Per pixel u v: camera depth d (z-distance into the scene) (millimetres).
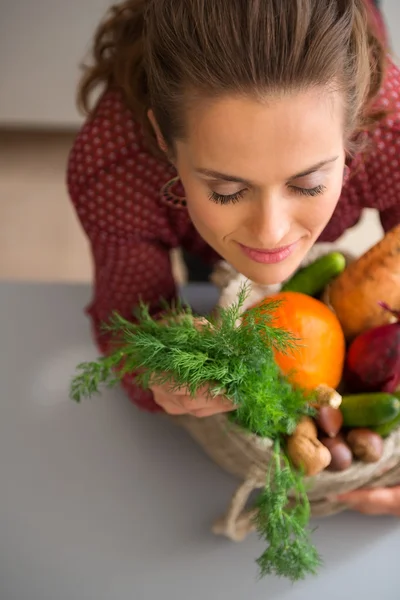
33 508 712
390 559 691
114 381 592
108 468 740
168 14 495
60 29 1674
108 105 678
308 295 695
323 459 576
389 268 636
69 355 828
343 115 522
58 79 1767
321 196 538
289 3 460
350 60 511
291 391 584
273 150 486
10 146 2000
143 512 713
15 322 857
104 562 686
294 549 559
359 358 612
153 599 670
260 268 599
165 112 534
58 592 671
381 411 582
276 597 672
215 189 530
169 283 775
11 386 797
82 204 720
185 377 532
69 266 1793
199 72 470
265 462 619
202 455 749
